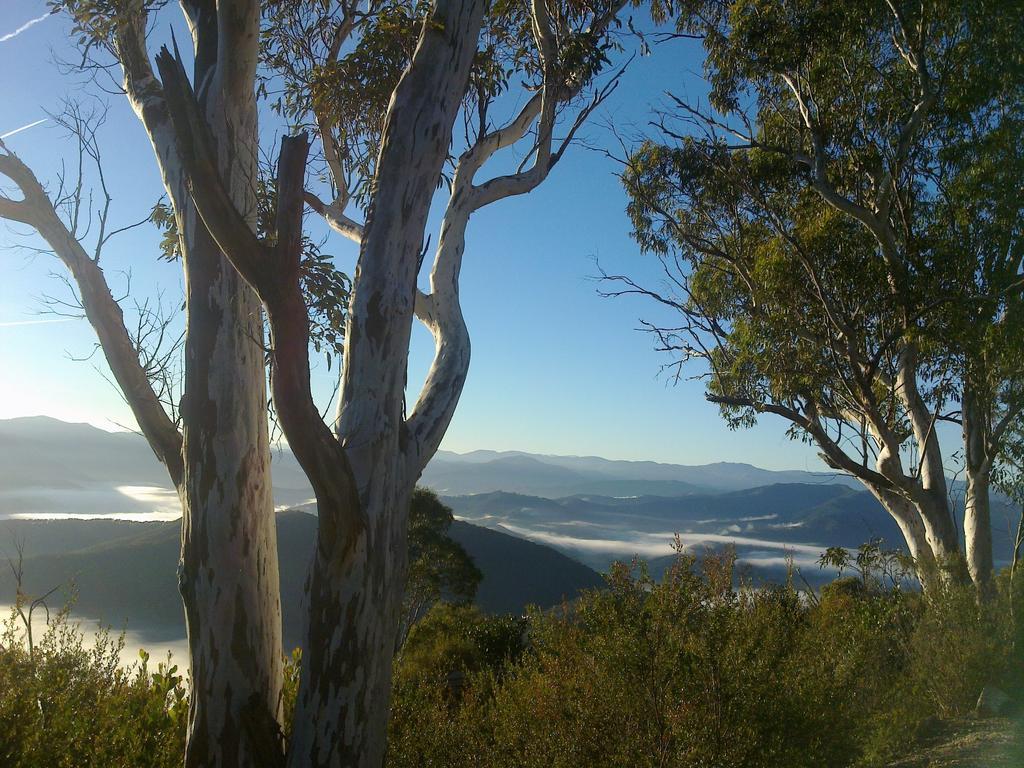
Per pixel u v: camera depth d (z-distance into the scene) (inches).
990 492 527.2
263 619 155.6
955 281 465.1
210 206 112.7
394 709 172.1
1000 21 449.7
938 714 283.1
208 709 149.5
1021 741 222.8
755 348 497.4
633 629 165.0
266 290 117.6
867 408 491.8
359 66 239.9
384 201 152.6
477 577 925.8
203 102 171.3
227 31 166.2
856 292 481.4
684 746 157.2
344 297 223.5
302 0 277.7
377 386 144.5
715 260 579.5
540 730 167.3
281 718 158.7
